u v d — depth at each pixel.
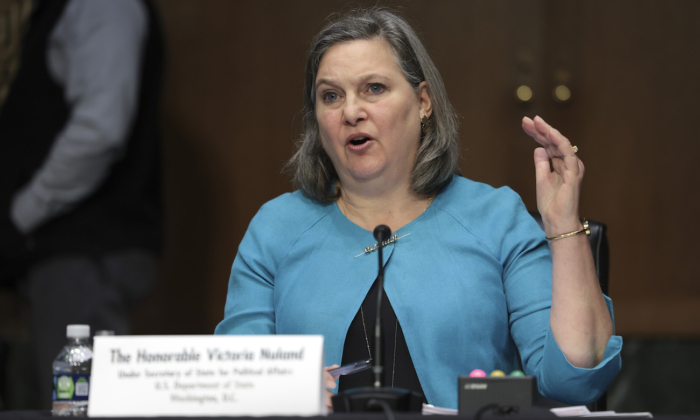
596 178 9.71
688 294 9.46
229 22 10.71
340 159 4.61
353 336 4.37
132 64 7.32
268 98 10.63
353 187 4.71
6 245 7.09
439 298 4.34
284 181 10.56
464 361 4.27
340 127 4.56
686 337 9.38
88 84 7.09
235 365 2.90
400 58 4.63
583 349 3.69
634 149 9.63
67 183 7.04
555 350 3.73
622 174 9.66
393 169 4.62
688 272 9.48
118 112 7.14
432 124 4.77
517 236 4.54
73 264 7.07
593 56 9.73
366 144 4.52
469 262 4.45
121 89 7.18
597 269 4.93
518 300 4.34
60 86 7.29
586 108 9.73
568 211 3.74
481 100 9.95
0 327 9.87
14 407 9.69
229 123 10.70
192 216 10.69
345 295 4.45
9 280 7.22
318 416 2.74
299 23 10.57
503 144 9.90
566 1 9.78
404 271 4.46
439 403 4.19
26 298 7.23
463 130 9.98
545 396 3.92
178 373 2.91
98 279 7.15
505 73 9.91
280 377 2.87
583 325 3.70
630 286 9.61
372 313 4.39
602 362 3.69
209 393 2.88
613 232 9.66
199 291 10.60
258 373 2.88
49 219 7.11
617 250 9.65
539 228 4.62
